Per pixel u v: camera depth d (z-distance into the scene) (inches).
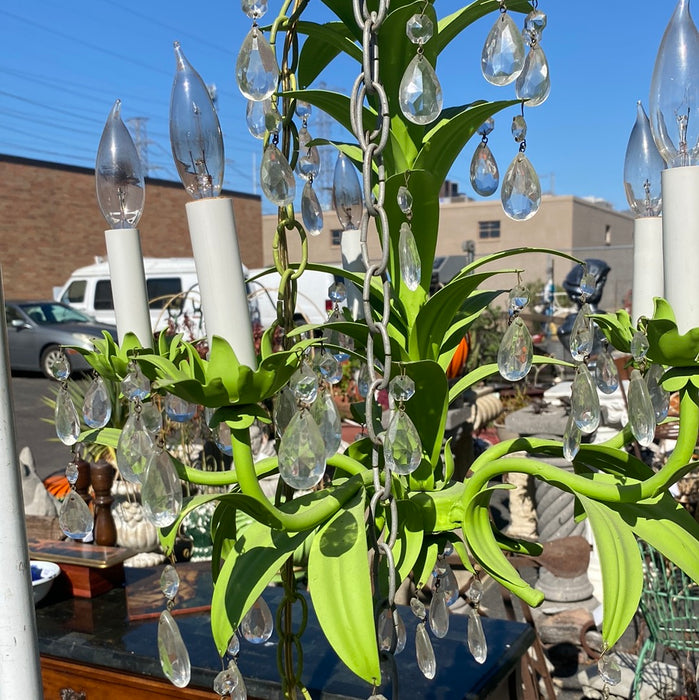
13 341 420.5
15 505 31.0
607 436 147.8
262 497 25.0
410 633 60.4
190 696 58.0
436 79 26.6
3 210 592.4
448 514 30.6
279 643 34.6
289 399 28.5
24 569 31.3
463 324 36.6
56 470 240.7
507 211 29.3
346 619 24.7
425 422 34.4
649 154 33.7
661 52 26.4
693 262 25.0
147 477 25.1
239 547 28.6
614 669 27.2
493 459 33.1
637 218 34.9
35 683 31.4
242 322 25.3
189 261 427.5
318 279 380.5
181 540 137.6
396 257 34.7
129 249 33.5
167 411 31.2
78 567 77.0
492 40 26.8
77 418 33.4
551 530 144.8
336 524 27.9
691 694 87.8
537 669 84.1
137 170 33.6
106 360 32.2
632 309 35.3
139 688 61.1
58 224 629.6
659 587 86.4
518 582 27.2
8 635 30.8
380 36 31.3
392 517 26.8
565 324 220.1
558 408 161.9
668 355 24.8
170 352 31.8
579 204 1010.7
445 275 437.7
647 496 26.9
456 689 51.1
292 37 33.1
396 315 34.5
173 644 29.9
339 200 41.8
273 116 30.5
